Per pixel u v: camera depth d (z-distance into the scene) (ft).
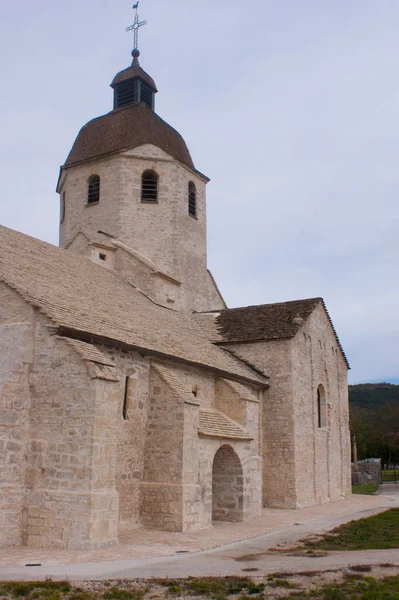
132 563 38.17
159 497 55.26
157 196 97.35
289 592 30.25
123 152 95.81
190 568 36.45
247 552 43.50
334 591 29.86
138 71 106.22
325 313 101.19
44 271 62.08
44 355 47.85
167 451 56.34
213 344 86.69
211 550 44.47
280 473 81.41
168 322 78.54
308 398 89.40
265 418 83.92
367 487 134.51
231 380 75.31
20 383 47.24
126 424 55.42
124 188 95.35
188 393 58.90
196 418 58.39
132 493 55.21
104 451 45.55
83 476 44.24
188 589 30.71
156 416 57.77
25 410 47.16
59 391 46.68
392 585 31.32
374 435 232.94
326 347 100.42
